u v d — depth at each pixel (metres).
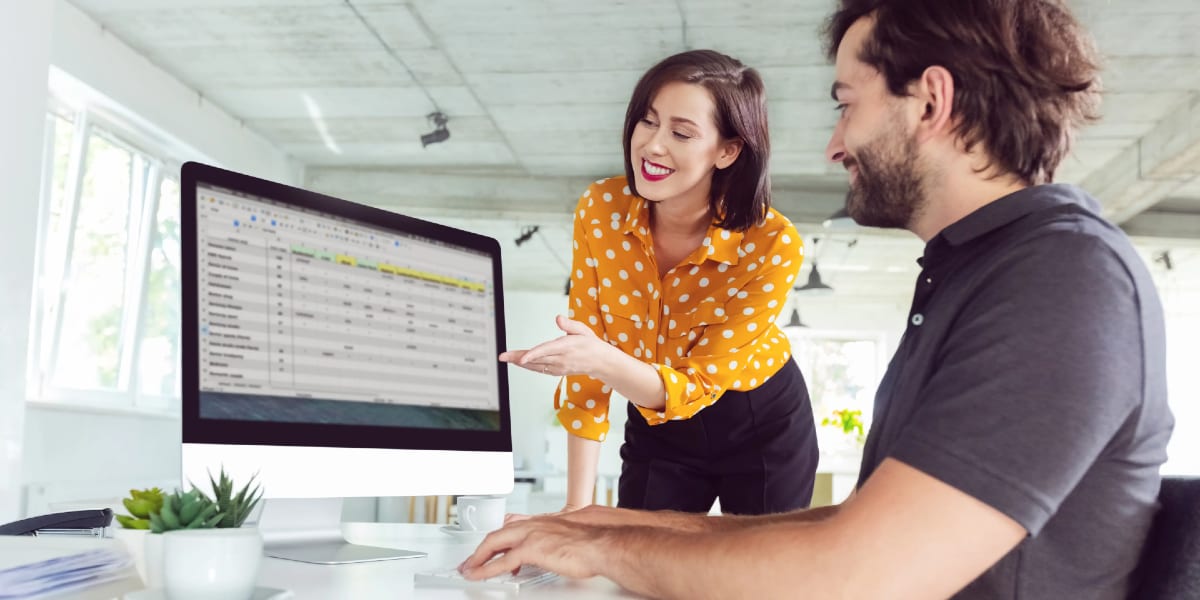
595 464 1.94
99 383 5.89
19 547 0.89
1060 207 0.88
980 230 0.91
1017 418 0.78
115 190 6.07
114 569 0.87
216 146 7.04
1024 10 0.95
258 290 1.27
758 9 5.12
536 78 6.30
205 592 0.78
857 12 1.03
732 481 2.02
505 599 0.91
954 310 0.89
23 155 4.11
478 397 1.56
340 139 7.78
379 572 1.09
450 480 1.47
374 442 1.37
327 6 5.37
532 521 1.04
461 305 1.56
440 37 5.71
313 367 1.31
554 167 8.30
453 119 7.19
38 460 5.06
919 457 0.80
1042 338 0.79
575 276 2.00
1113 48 5.50
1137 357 0.80
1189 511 0.79
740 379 1.91
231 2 5.38
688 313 1.93
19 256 4.09
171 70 6.39
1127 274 0.82
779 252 1.90
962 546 0.78
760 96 1.84
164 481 6.25
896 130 0.98
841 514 0.83
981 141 0.94
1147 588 0.81
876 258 11.16
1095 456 0.78
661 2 5.11
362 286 1.41
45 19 4.24
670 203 1.87
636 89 1.82
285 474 1.25
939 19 0.95
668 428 2.00
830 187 8.48
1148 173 6.95
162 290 6.53
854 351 13.70
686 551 0.88
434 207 8.67
